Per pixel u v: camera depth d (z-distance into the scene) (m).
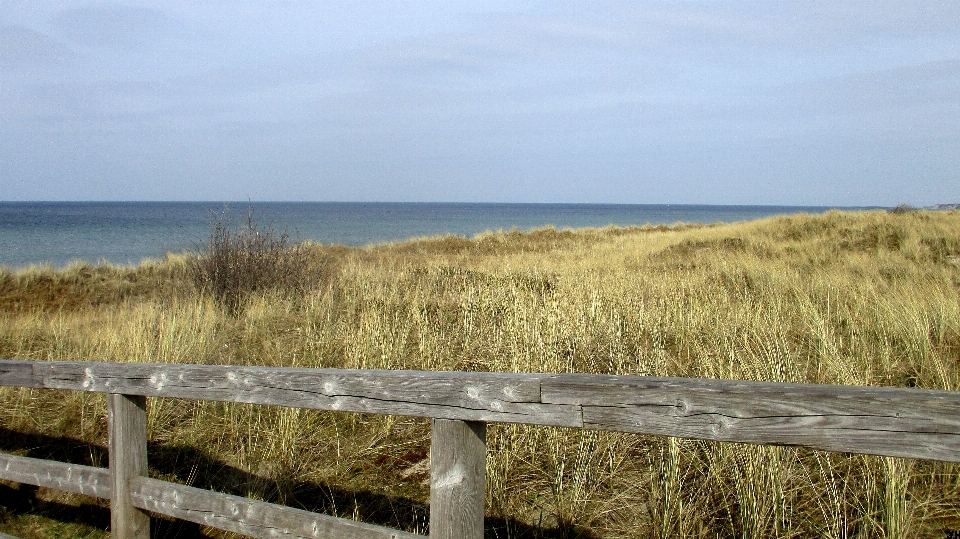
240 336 7.20
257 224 10.95
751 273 10.34
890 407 1.67
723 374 4.67
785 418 1.79
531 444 4.09
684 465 3.83
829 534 3.05
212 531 3.52
